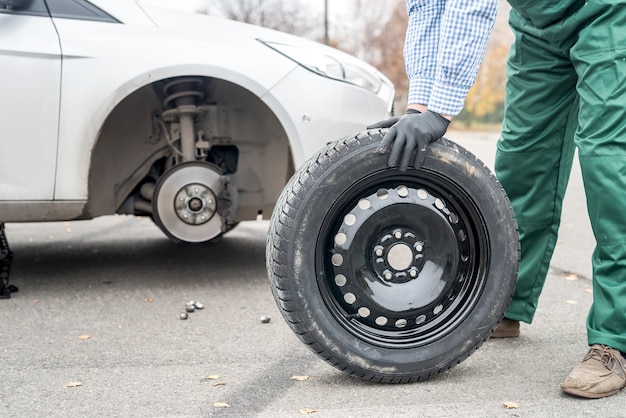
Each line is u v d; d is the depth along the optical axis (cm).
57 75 351
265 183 406
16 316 341
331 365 241
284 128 371
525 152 277
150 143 399
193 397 238
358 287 240
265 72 368
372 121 390
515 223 248
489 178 244
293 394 239
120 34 361
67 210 362
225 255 475
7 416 224
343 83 382
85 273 429
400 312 243
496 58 3159
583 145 235
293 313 234
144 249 498
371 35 2586
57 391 246
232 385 249
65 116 353
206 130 397
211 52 364
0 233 395
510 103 278
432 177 240
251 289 390
